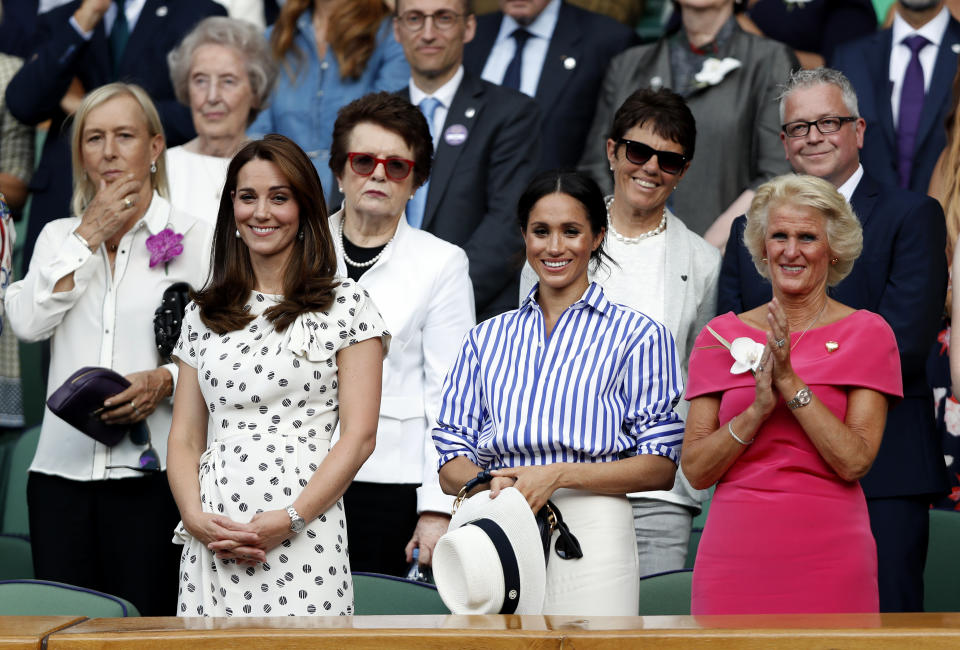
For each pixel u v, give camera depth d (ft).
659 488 41.86
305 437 41.19
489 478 40.96
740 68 69.87
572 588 40.24
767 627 28.07
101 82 78.48
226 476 40.68
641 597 45.16
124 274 53.47
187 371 43.14
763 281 52.75
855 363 41.04
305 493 39.86
